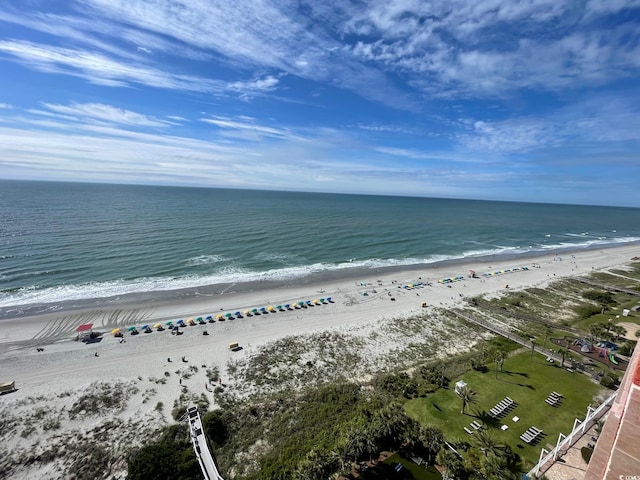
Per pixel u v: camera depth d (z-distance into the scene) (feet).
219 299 201.77
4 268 222.69
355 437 90.22
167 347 147.84
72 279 214.69
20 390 117.29
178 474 83.92
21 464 89.66
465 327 175.01
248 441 99.19
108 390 118.42
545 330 172.24
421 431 95.09
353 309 194.39
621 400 44.91
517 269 286.66
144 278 225.15
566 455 86.17
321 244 343.26
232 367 134.31
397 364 139.85
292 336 159.84
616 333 166.30
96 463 90.63
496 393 119.96
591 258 344.90
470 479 82.43
